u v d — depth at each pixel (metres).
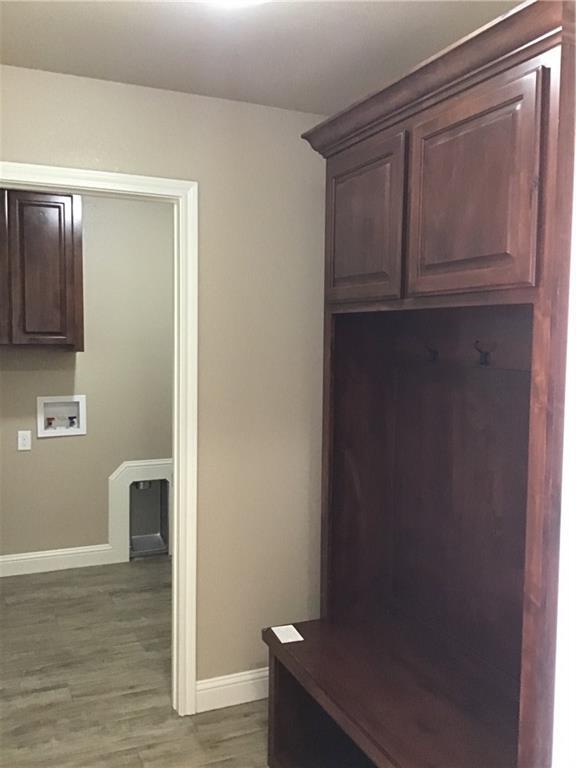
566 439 1.53
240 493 2.85
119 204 4.48
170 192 2.63
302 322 2.93
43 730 2.67
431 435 2.46
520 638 2.04
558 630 1.55
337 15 1.98
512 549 2.08
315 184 2.91
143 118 2.58
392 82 1.96
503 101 1.62
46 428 4.37
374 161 2.20
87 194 2.60
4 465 4.27
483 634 2.21
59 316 4.00
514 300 1.62
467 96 1.75
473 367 2.24
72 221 3.98
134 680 3.06
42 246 3.91
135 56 2.29
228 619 2.86
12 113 2.39
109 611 3.80
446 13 1.96
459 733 1.86
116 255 4.50
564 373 1.52
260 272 2.83
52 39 2.16
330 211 2.50
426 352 2.47
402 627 2.55
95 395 4.49
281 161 2.83
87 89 2.49
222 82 2.52
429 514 2.47
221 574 2.84
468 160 1.75
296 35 2.12
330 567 2.64
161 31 2.09
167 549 4.78
